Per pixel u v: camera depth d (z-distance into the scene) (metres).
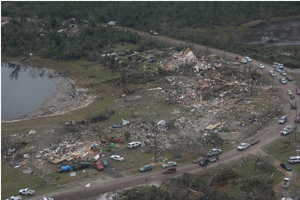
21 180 87.00
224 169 85.31
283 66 157.50
